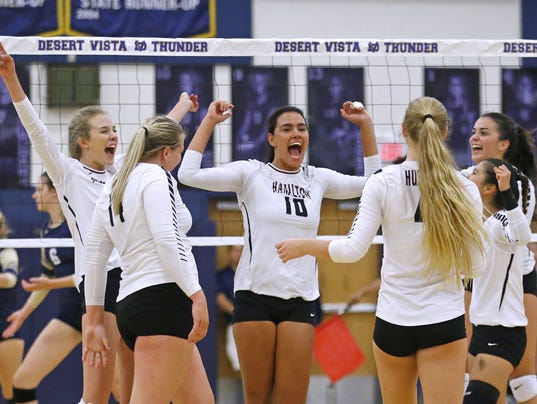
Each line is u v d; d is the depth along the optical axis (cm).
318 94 2183
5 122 2114
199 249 2075
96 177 1303
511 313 1365
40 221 2034
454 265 1048
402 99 2203
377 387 2159
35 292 1938
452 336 1050
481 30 2244
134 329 1063
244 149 2150
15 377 1847
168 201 1057
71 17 2123
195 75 2138
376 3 2212
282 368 1282
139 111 1980
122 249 1083
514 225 1315
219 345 2066
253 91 2161
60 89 2105
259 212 1298
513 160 1523
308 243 1071
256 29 2172
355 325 2183
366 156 1416
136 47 1518
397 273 1072
